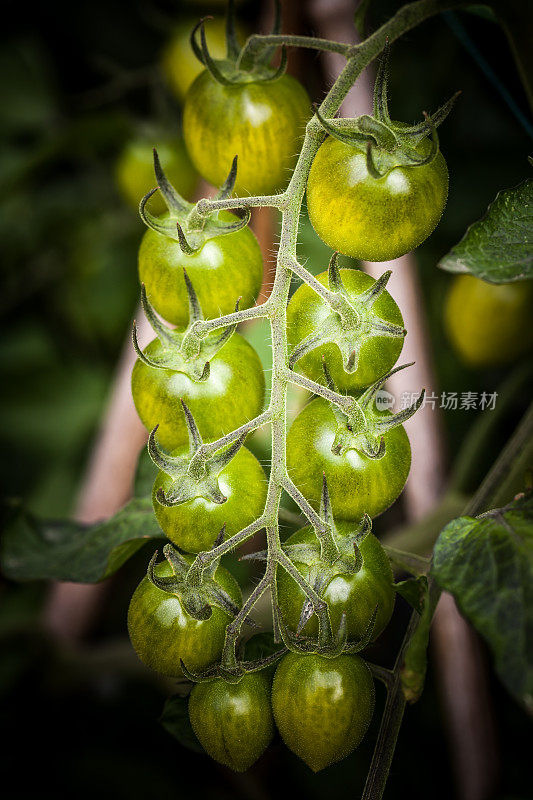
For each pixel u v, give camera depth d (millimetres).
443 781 574
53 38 790
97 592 622
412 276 528
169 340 350
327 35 501
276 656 346
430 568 346
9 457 829
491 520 350
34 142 839
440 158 345
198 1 590
